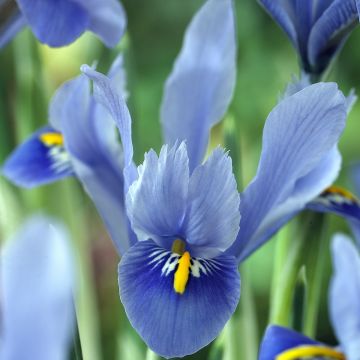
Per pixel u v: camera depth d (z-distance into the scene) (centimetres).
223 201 35
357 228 41
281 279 41
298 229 41
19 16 40
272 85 83
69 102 38
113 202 39
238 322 43
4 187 47
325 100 35
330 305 41
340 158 38
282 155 35
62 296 29
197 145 39
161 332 34
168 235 35
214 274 35
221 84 39
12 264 29
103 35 38
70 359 34
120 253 38
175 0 89
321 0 38
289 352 38
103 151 39
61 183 48
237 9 86
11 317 29
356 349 40
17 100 47
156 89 86
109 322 72
